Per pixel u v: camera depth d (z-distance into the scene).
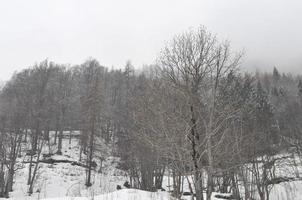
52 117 43.19
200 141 8.72
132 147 21.72
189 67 10.20
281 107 40.12
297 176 25.22
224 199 17.77
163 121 8.65
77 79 62.72
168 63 10.59
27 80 47.88
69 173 33.12
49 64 60.94
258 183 18.91
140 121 9.77
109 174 33.94
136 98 12.52
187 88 9.23
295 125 27.80
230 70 10.55
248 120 13.34
